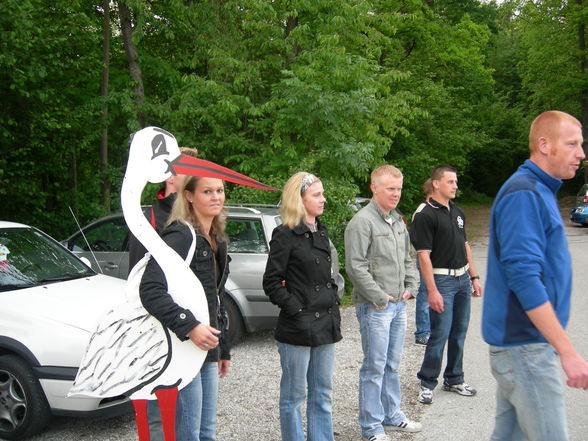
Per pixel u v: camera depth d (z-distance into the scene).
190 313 2.48
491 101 38.31
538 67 32.12
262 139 12.00
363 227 3.82
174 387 2.54
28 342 3.97
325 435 3.49
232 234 6.50
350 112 10.52
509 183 2.56
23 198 9.84
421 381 4.74
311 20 11.88
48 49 8.61
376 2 13.49
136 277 2.57
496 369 2.57
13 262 4.82
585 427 4.19
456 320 4.81
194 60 12.04
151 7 12.48
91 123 10.62
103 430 4.24
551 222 2.46
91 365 2.57
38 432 4.05
